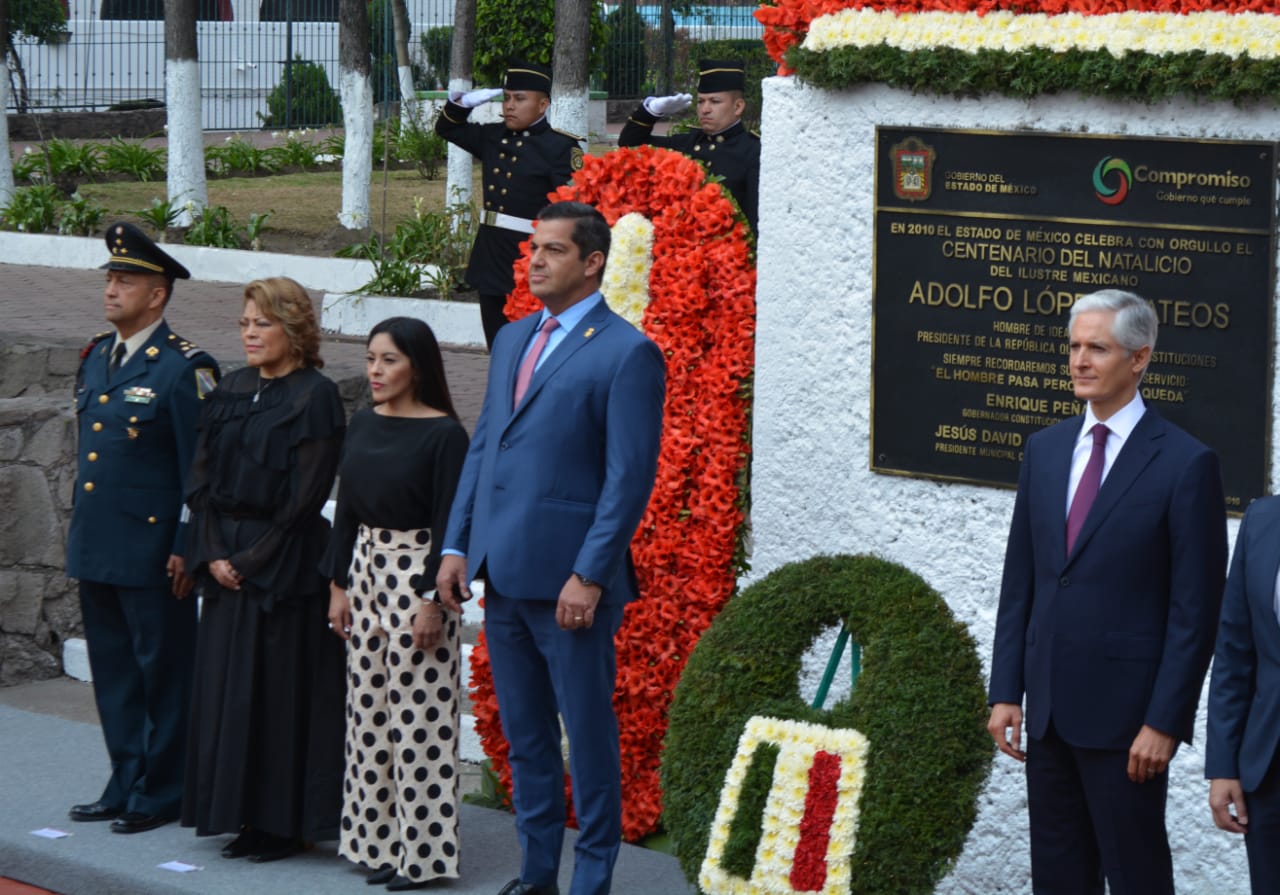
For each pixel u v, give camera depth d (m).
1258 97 4.79
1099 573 4.18
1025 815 5.35
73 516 6.02
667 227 6.09
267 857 5.67
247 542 5.57
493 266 9.65
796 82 5.63
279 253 17.41
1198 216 4.95
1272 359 4.88
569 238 4.91
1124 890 4.22
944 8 5.29
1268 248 4.85
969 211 5.34
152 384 5.94
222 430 5.64
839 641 5.03
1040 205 5.21
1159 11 4.90
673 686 6.05
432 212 16.92
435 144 24.25
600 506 4.79
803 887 4.68
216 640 5.67
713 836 4.82
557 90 15.34
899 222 5.48
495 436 5.02
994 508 5.39
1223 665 4.03
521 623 5.01
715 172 8.36
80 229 18.89
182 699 6.04
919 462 5.51
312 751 5.64
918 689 4.67
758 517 5.89
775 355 5.79
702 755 4.97
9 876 5.77
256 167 24.92
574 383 4.89
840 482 5.70
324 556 5.52
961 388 5.42
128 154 23.61
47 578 8.14
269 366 5.66
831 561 5.07
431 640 5.29
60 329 13.25
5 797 6.27
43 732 7.05
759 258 5.77
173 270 6.09
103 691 6.08
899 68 5.32
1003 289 5.31
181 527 5.88
